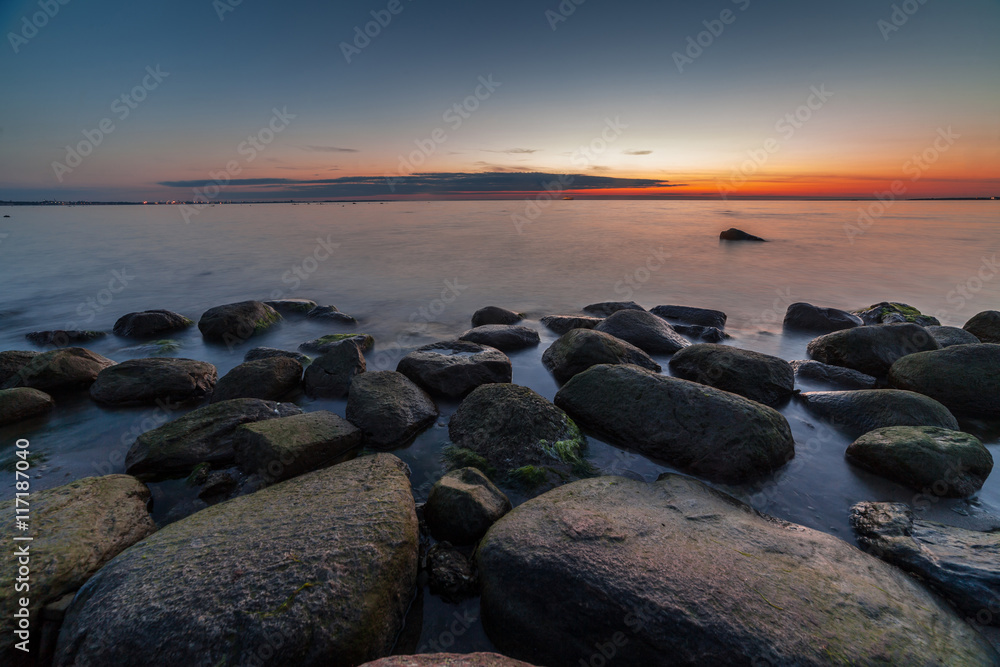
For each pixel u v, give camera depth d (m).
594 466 6.14
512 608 3.69
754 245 32.97
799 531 4.52
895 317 13.02
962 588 3.93
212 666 3.05
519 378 9.48
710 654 3.13
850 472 5.99
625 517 4.41
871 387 8.62
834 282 20.28
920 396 6.94
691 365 9.03
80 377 8.62
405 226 55.09
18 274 21.98
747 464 5.79
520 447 6.19
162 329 12.97
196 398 8.37
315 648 3.21
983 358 7.81
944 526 4.72
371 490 4.74
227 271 23.22
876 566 4.03
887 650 3.18
